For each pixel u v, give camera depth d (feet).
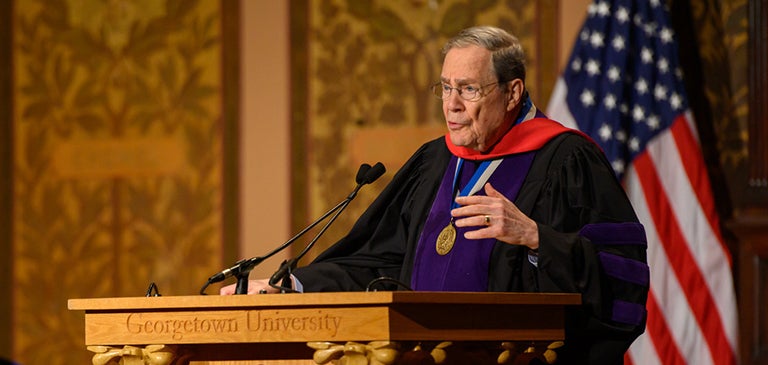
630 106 45.34
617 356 24.59
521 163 27.14
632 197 44.55
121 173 56.29
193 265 54.90
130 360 21.35
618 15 45.85
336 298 19.53
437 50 50.96
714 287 43.50
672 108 45.01
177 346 21.45
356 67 52.34
